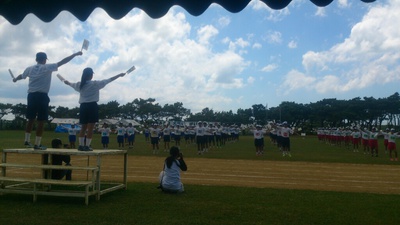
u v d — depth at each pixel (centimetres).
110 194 1043
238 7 447
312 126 9231
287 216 807
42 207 877
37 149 948
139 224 730
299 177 1505
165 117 10738
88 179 1279
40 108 907
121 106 10106
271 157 2484
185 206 893
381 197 1044
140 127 9494
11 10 519
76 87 962
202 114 10456
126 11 487
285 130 2653
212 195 1038
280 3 428
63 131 7388
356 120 8894
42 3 511
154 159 2261
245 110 10369
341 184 1338
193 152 2981
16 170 1606
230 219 778
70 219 764
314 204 934
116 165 1902
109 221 751
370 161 2266
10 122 8644
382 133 3288
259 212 840
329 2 405
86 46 791
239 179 1422
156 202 937
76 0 500
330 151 3297
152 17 480
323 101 9412
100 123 8494
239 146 4012
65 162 1175
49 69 872
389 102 8456
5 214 802
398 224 755
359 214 834
